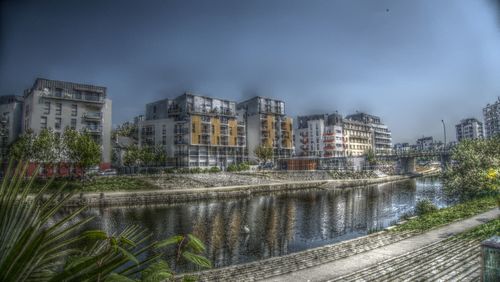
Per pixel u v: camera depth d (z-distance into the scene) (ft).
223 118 367.04
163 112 359.46
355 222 129.59
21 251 8.29
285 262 51.37
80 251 10.71
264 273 45.11
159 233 109.09
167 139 342.03
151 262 12.01
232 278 43.55
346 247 60.08
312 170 362.53
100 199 167.53
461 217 82.79
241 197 218.38
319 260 51.29
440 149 435.94
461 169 162.71
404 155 425.69
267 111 418.31
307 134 495.41
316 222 129.90
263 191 245.65
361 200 200.44
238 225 123.95
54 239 9.95
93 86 263.29
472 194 143.74
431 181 334.44
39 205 9.84
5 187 9.50
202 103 356.18
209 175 278.67
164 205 177.88
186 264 65.67
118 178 227.20
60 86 249.34
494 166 144.46
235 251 87.76
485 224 67.15
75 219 129.80
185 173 291.99
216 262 78.02
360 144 523.70
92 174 219.20
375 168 444.96
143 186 216.95
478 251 48.83
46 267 9.81
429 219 84.23
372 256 52.03
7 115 254.06
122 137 361.92
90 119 258.16
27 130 223.30
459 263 43.78
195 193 199.00
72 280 9.18
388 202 188.55
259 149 366.84
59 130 245.04
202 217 141.08
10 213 9.21
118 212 153.17
